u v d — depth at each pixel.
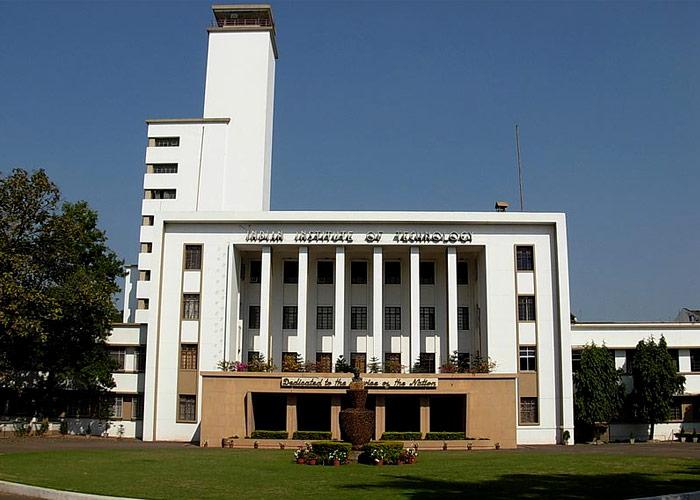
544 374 45.88
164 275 47.41
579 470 26.25
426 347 50.19
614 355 50.56
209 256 47.47
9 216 43.25
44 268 44.69
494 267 47.06
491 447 40.69
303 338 46.47
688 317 60.34
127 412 50.00
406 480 23.12
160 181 61.44
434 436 41.69
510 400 42.66
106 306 46.03
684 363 50.50
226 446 40.34
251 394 42.66
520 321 46.50
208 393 42.41
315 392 42.31
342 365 44.38
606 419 46.31
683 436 48.16
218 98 62.03
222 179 61.00
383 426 42.50
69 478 22.64
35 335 41.62
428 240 47.19
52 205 45.00
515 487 21.47
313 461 28.12
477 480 23.16
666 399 47.34
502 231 47.50
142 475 23.91
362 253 50.12
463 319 50.66
